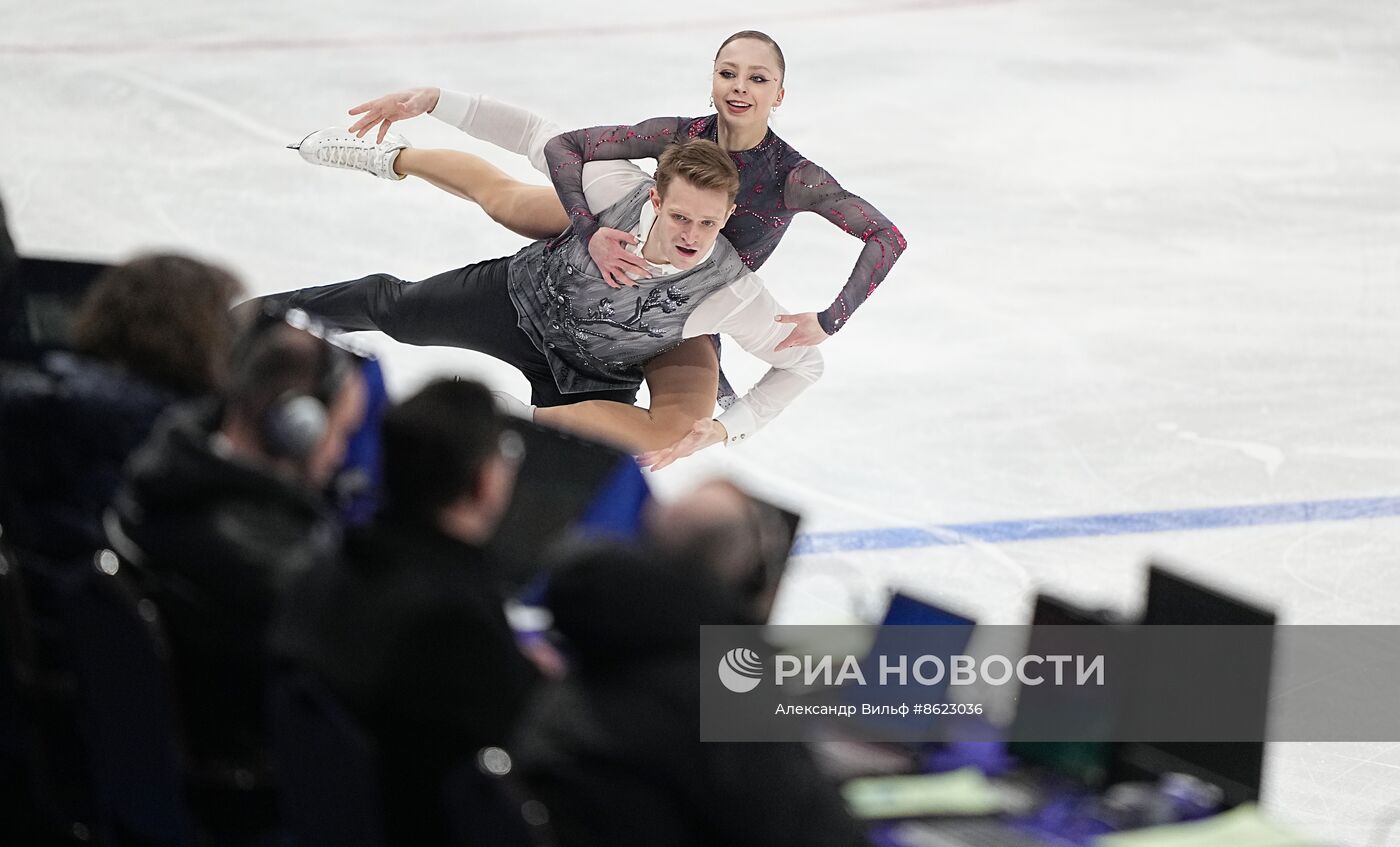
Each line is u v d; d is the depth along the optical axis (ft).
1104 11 126.41
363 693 31.04
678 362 72.69
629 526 40.57
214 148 101.14
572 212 70.85
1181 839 33.63
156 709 33.19
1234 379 79.00
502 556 40.19
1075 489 69.00
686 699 29.09
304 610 32.01
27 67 112.47
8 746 39.04
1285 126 107.34
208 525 33.88
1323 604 59.98
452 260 88.69
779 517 38.78
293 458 35.91
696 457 71.67
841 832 29.63
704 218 67.92
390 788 31.60
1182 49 119.24
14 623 36.86
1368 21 124.77
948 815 34.32
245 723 35.35
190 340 37.45
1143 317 85.05
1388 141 105.40
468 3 126.31
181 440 34.45
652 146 71.20
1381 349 82.07
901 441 73.15
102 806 36.19
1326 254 91.97
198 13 123.44
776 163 70.69
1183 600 36.01
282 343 36.35
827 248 93.30
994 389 77.92
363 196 96.22
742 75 68.85
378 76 111.04
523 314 72.95
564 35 119.34
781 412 75.05
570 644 29.60
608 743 28.81
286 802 31.91
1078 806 35.32
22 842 39.93
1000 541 64.59
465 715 31.45
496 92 108.06
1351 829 47.21
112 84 109.70
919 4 127.75
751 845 28.96
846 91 111.24
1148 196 98.58
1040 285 88.48
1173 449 72.43
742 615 31.81
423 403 31.94
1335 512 67.10
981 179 100.17
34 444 36.76
